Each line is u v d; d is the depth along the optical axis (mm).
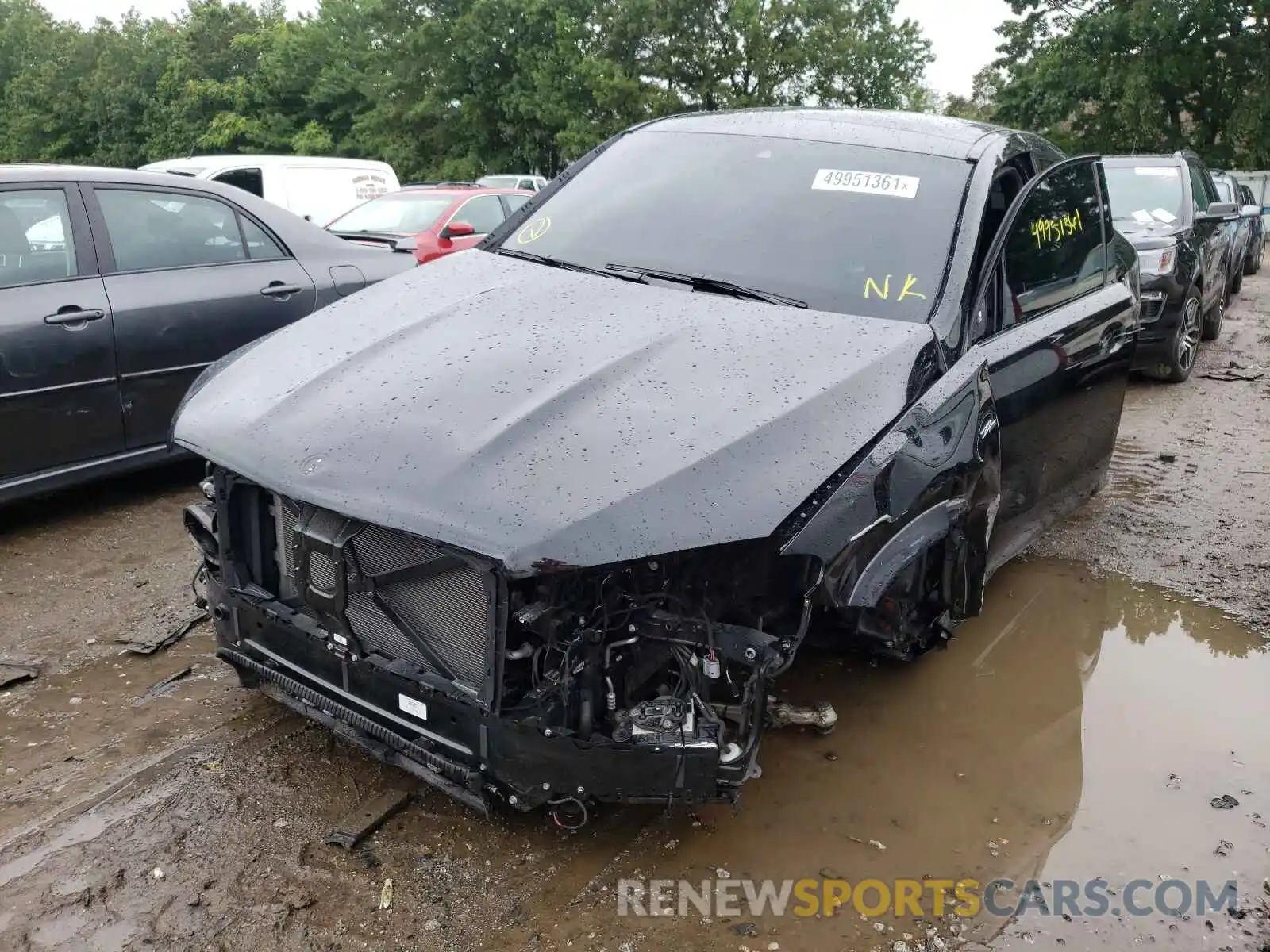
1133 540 4930
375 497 2273
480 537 2146
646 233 3551
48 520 4773
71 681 3342
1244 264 15961
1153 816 2893
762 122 4008
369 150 44438
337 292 5512
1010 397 3465
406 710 2430
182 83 50000
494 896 2447
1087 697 3521
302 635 2611
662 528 2209
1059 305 4012
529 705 2268
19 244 4359
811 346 2830
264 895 2404
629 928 2373
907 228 3348
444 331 2943
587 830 2705
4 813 2652
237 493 2732
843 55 36250
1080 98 34969
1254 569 4621
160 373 4727
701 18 36188
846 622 2820
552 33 39969
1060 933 2441
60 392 4371
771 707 3201
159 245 4859
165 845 2555
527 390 2551
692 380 2625
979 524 3090
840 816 2830
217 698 3258
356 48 45938
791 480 2400
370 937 2299
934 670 3664
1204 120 34094
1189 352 8484
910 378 2818
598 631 2281
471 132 41625
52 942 2230
